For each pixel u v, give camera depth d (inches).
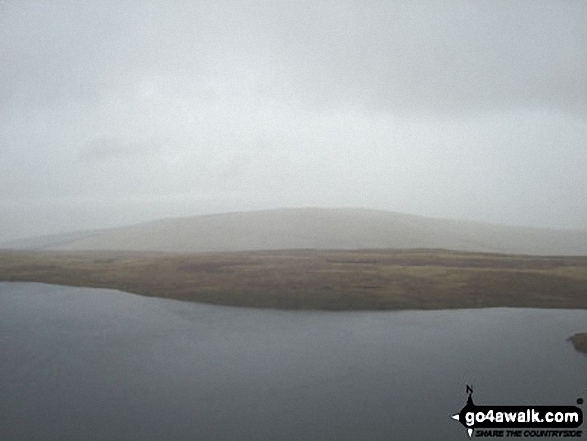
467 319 2982.3
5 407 1720.0
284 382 1956.2
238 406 1726.1
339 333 2689.5
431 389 1875.0
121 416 1643.7
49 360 2236.7
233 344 2484.0
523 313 3129.9
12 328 2802.7
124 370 2096.5
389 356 2278.5
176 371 2087.8
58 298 3700.8
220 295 3651.6
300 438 1492.4
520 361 2193.7
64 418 1631.4
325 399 1786.4
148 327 2829.7
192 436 1504.7
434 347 2412.6
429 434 1515.7
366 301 3412.9
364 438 1491.1
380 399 1784.0
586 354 2282.2
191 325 2881.4
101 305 3440.0
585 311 3184.1
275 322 2942.9
